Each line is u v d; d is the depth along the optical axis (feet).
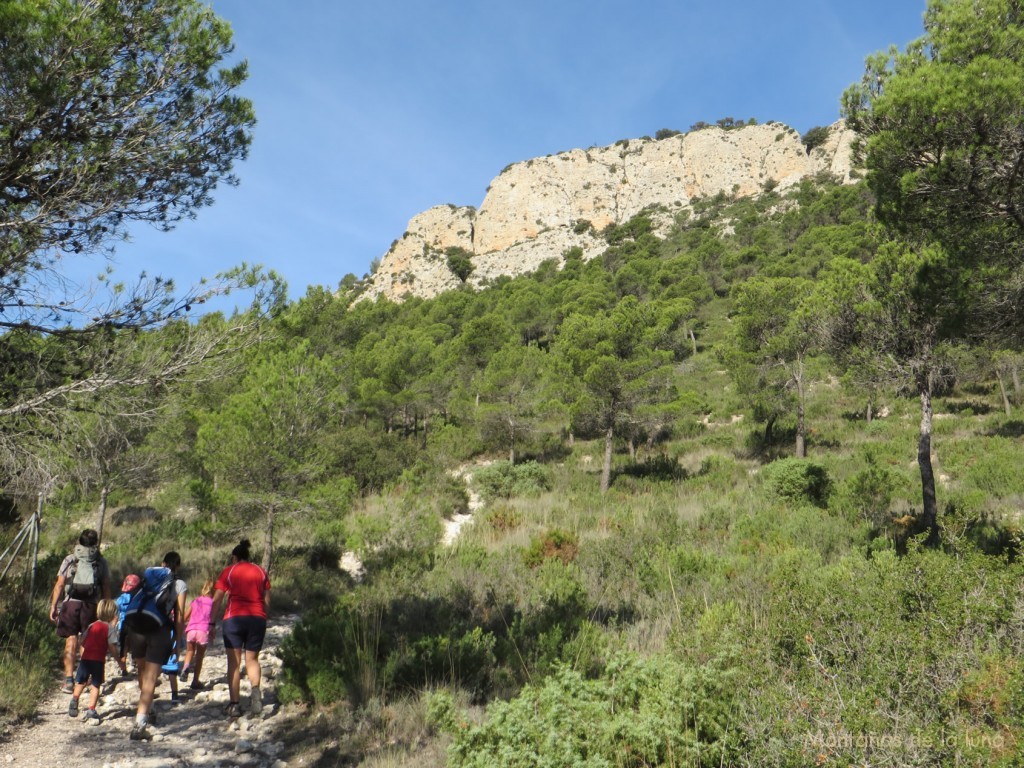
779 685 13.23
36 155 19.16
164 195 23.32
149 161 22.13
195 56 21.39
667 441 93.40
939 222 25.41
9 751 15.74
